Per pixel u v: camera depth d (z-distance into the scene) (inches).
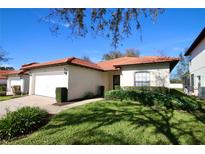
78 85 588.1
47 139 213.6
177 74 1679.4
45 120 299.3
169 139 218.7
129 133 234.4
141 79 599.8
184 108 388.5
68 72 542.9
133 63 600.7
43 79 653.3
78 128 251.9
